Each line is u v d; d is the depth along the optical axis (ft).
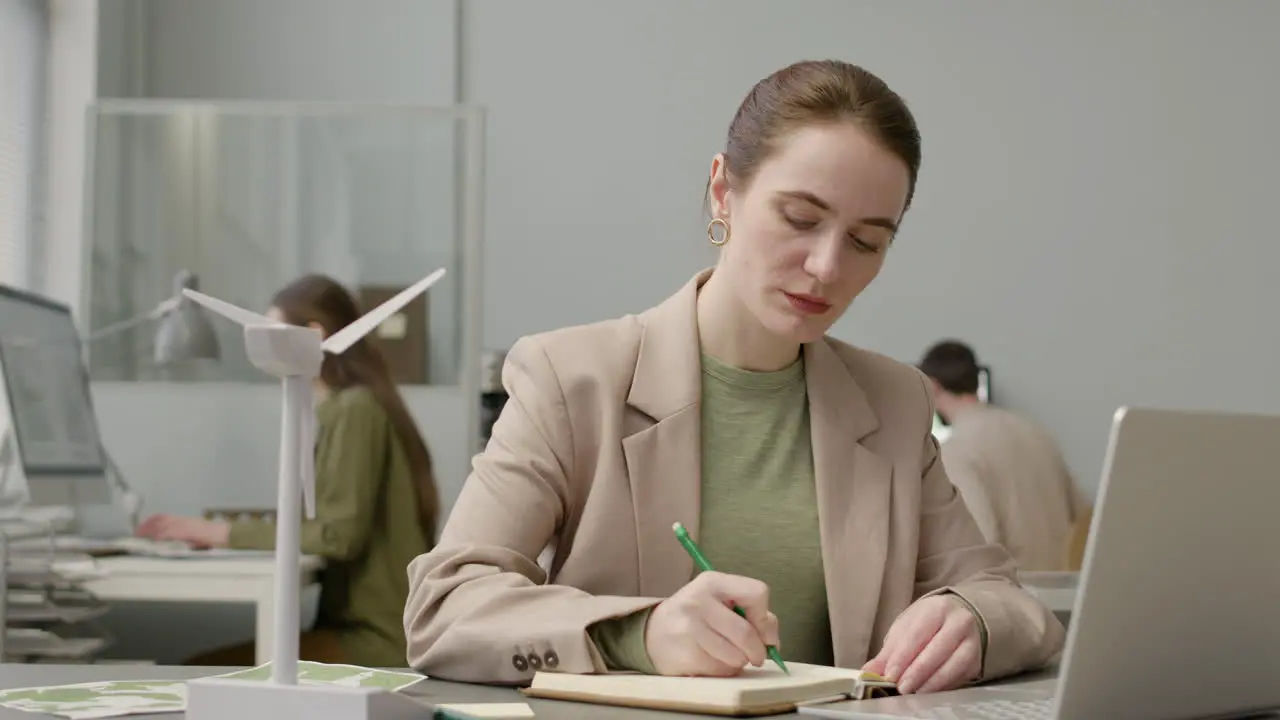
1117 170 15.69
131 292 11.39
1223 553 2.90
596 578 4.11
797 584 4.33
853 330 15.70
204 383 11.35
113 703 3.12
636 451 4.18
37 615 9.02
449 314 11.19
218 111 11.38
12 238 12.77
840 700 3.28
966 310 15.62
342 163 11.35
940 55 15.79
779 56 15.76
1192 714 3.03
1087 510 11.93
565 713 3.07
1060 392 15.55
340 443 9.87
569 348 4.32
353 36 15.58
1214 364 15.56
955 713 3.01
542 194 15.67
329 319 10.17
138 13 15.14
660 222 15.61
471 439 11.07
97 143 11.41
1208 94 15.69
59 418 9.75
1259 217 15.60
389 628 9.87
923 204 15.72
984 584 4.25
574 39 15.75
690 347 4.36
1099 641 2.72
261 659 9.58
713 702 3.05
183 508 11.32
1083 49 15.75
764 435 4.43
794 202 3.90
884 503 4.39
